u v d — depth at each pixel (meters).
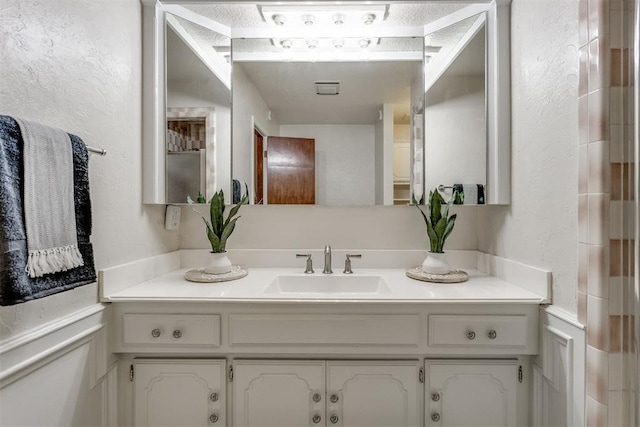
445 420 1.11
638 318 0.80
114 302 1.08
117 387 1.11
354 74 1.56
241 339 1.08
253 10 1.44
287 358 1.12
